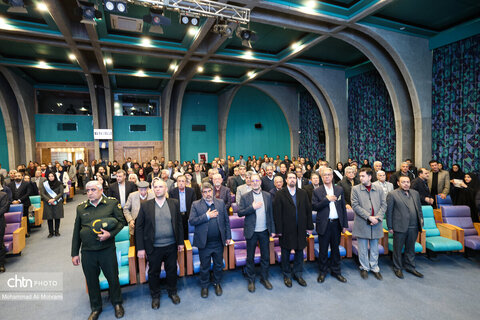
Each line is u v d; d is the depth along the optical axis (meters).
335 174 7.01
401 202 3.80
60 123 13.29
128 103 14.41
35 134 12.79
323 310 3.04
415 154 7.84
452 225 4.48
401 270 3.82
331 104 10.77
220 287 3.45
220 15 5.62
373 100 9.91
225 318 2.94
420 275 3.76
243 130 16.19
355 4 6.01
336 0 6.01
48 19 6.41
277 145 15.38
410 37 7.50
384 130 9.52
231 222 4.28
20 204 5.32
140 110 14.62
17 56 9.33
